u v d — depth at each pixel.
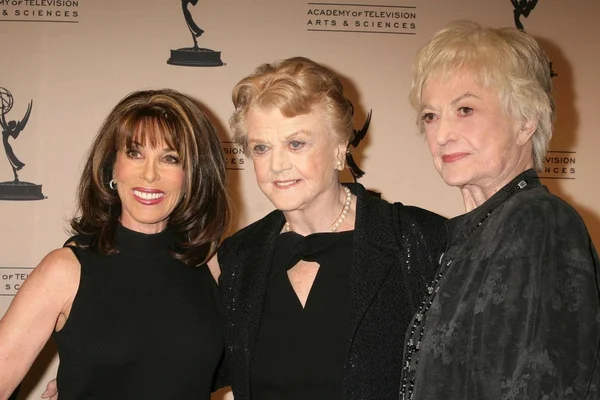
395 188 3.33
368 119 3.32
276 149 1.68
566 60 3.36
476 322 1.22
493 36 1.42
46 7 3.23
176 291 1.93
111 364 1.80
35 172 3.23
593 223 3.38
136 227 1.95
